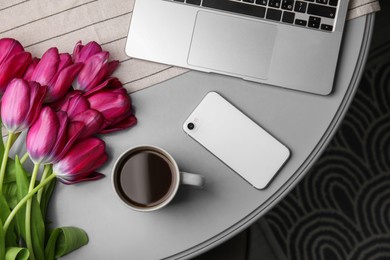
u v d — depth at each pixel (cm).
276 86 81
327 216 134
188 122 80
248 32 81
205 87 82
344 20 80
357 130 136
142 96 82
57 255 76
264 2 80
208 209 79
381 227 133
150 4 82
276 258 132
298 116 81
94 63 75
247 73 81
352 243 133
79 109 72
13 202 75
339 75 81
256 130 80
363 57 82
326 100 81
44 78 73
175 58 81
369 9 82
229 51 81
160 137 81
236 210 79
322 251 133
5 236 71
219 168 80
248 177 79
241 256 95
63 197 79
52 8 83
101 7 83
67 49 83
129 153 73
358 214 134
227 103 81
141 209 71
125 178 73
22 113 67
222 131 80
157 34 81
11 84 67
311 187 135
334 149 136
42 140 67
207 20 81
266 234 133
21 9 83
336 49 81
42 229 74
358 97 137
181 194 79
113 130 78
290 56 81
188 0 81
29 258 71
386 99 136
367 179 135
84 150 71
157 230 79
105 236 79
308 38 81
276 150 79
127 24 83
